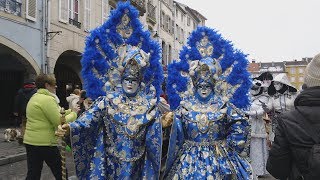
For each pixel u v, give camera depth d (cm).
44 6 1606
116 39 413
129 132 382
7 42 1420
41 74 534
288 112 282
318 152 255
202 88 431
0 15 1384
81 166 377
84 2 1884
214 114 422
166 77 468
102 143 384
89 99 414
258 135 777
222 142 424
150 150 384
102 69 405
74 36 1809
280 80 859
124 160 377
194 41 474
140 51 397
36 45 1571
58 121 506
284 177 287
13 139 1199
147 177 382
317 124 266
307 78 283
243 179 412
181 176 404
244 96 456
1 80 1877
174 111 439
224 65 463
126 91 392
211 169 402
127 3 421
